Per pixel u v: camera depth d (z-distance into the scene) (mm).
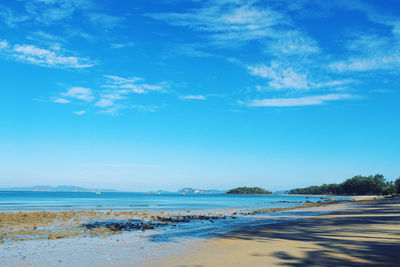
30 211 33594
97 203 63781
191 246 11406
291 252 9500
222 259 8680
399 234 13234
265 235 14141
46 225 20344
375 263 7773
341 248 10016
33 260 9234
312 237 12977
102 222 23078
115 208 44469
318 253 9250
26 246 12109
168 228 19125
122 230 18125
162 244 12203
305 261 8180
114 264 8484
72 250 10992
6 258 9570
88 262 8828
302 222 20938
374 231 14391
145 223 22656
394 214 24922
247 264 7969
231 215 31688
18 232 16766
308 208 46031
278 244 11219
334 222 19797
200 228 18641
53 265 8516
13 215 26359
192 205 60844
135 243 12688
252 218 26906
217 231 16562
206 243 12055
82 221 23547
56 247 11789
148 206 53000
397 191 152000
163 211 38156
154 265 8227
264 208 50188
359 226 16672
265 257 8812
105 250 10906
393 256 8578
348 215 26250
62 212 31375
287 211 38312
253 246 10859
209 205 62281
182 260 8734
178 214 32938
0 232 16641
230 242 12070
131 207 48219
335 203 68562
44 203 59562
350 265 7625
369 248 9922
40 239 14250
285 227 17703
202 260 8633
